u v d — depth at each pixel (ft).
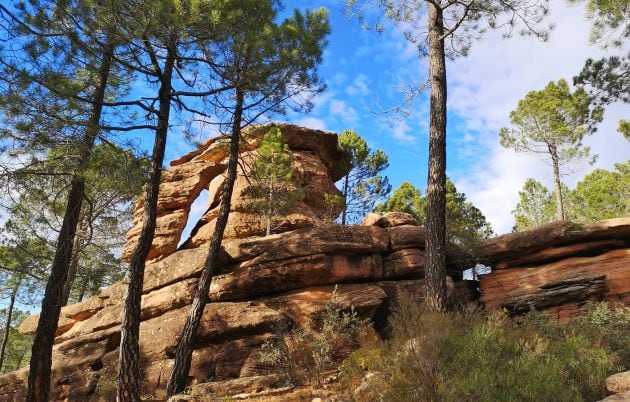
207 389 36.22
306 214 69.05
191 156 77.41
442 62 42.32
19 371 58.03
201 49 41.70
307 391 33.40
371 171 107.65
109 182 38.83
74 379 52.31
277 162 65.57
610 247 56.24
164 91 42.60
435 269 36.68
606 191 110.11
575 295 50.65
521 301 52.60
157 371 48.01
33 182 40.91
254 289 51.65
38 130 36.52
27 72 34.96
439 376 20.24
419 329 22.86
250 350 46.68
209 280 46.26
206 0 36.19
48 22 36.81
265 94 46.24
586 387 20.83
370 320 48.65
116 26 37.35
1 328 121.70
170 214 67.97
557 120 95.81
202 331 48.55
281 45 45.14
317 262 51.37
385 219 61.46
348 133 108.37
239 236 65.51
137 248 39.58
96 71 40.06
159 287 56.65
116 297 61.36
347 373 29.99
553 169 98.07
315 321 47.83
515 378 19.10
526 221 122.93
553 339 29.30
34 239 64.90
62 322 62.59
